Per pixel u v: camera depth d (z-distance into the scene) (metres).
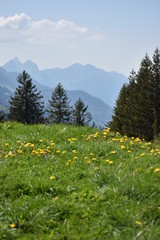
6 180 6.96
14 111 65.56
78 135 12.34
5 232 4.91
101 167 7.47
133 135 56.50
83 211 5.53
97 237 4.76
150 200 5.63
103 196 5.93
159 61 56.75
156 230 4.72
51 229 5.12
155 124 52.34
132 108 60.69
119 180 6.34
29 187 6.63
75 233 4.96
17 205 5.85
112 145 10.09
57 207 5.70
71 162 8.42
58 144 10.59
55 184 6.69
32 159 8.74
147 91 56.00
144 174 6.76
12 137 11.80
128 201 5.61
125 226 4.94
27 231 5.09
